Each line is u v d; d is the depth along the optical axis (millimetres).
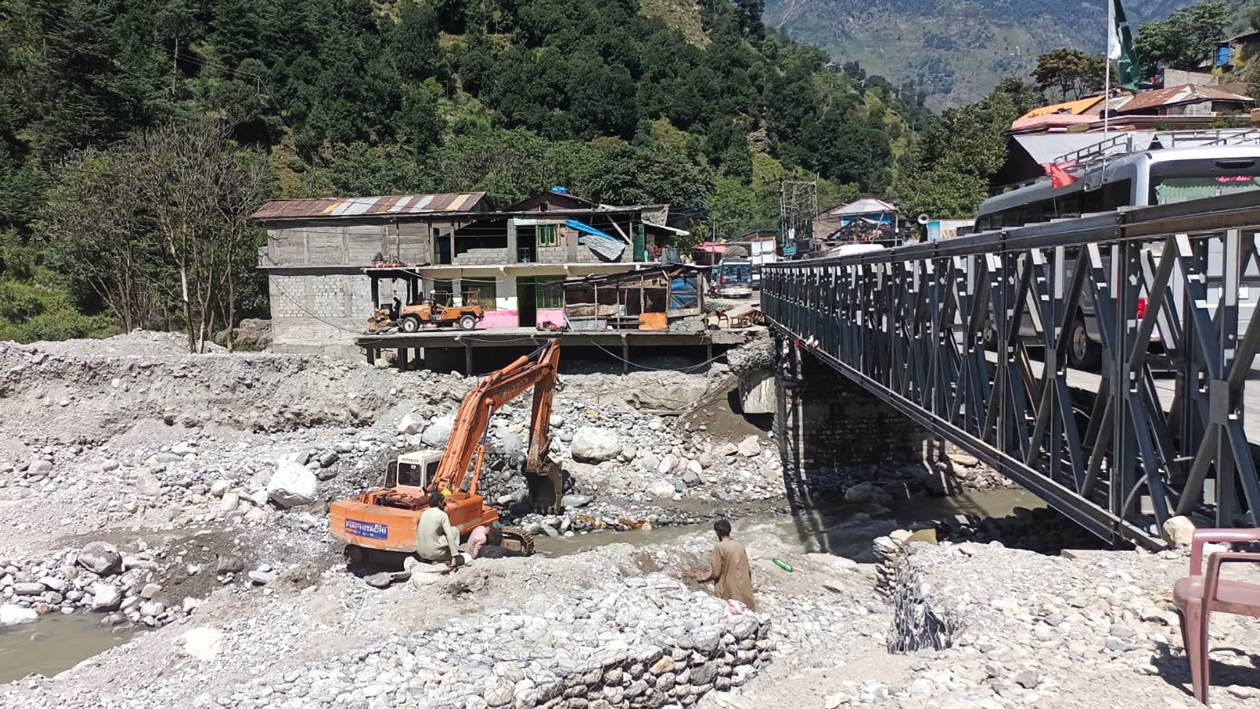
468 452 17406
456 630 9094
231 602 14250
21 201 49062
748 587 11430
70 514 19688
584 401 29375
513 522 21781
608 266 35469
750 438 27938
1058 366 7441
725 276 59188
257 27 84125
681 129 113938
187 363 26000
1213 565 4848
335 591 13375
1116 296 6582
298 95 81812
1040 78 87750
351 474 22266
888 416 27297
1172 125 45344
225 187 39562
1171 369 7520
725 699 8414
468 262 37062
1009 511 23094
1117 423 6656
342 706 7426
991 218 18406
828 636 11250
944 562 8195
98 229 39094
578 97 102000
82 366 24969
